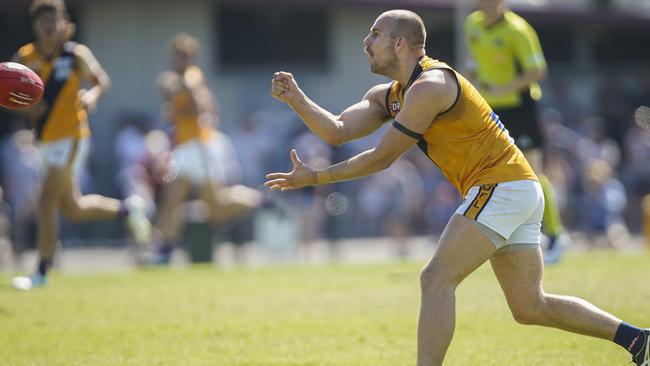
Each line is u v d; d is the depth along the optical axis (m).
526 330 26.19
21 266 57.81
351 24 88.38
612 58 104.12
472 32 39.38
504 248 19.42
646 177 80.69
